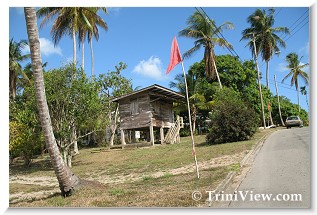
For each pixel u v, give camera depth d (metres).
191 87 40.84
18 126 22.97
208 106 39.53
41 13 27.22
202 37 35.19
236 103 23.55
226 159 14.54
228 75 41.75
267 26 42.91
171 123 33.31
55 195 10.92
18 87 40.56
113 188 10.84
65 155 20.69
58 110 21.03
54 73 20.92
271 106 53.06
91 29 28.67
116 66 35.72
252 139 22.23
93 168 19.52
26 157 24.92
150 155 22.02
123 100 30.14
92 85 21.67
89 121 21.83
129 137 41.12
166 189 9.63
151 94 28.72
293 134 22.00
